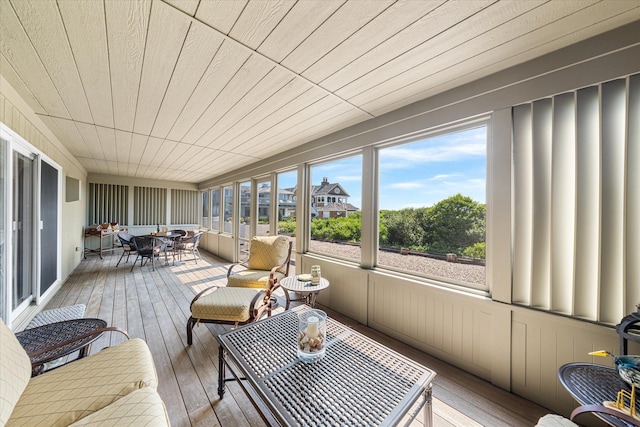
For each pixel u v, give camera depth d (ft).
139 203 24.89
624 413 2.85
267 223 16.12
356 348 4.84
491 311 5.84
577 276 4.76
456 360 6.45
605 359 4.39
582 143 4.72
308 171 12.33
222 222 22.20
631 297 4.26
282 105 7.75
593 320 4.61
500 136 5.75
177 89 6.71
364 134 9.07
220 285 13.43
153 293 12.05
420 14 4.05
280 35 4.58
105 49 5.02
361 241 9.23
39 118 8.92
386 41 4.75
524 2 3.78
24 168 8.29
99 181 22.57
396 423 3.12
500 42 4.75
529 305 5.38
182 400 5.29
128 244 18.67
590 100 4.67
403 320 7.70
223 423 4.74
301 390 3.66
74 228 16.58
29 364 3.91
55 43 4.82
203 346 7.41
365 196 9.09
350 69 5.72
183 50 5.05
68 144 12.60
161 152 14.23
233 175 19.47
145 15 4.10
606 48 4.42
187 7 3.93
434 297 6.93
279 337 5.21
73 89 6.73
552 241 5.06
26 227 8.55
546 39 4.65
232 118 8.86
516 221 5.59
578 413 3.19
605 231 4.50
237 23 4.29
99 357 4.44
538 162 5.28
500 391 5.56
